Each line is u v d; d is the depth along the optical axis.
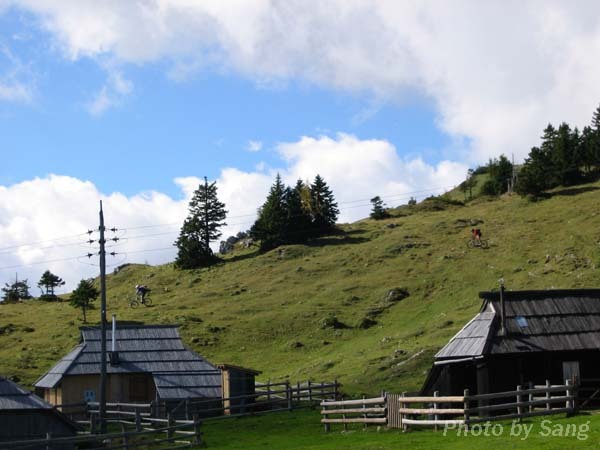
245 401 67.81
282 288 136.75
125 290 154.12
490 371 47.62
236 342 111.19
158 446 48.59
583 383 48.03
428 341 93.25
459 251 138.25
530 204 161.88
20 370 98.25
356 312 118.75
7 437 45.53
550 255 123.44
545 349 47.88
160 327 75.31
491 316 49.78
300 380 87.38
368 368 85.50
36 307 146.00
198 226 168.00
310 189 175.75
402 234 156.50
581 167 178.00
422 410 42.38
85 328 75.12
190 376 69.88
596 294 51.97
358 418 51.50
